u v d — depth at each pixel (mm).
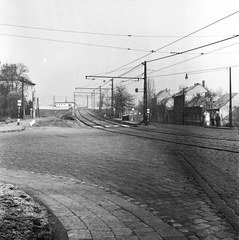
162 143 16109
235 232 3699
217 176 7207
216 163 9148
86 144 15328
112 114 62438
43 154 11312
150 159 10070
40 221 3631
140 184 6418
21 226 3379
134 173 7633
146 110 41312
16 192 4973
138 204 4883
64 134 23203
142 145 14953
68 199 4938
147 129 33000
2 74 62812
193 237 3521
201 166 8633
